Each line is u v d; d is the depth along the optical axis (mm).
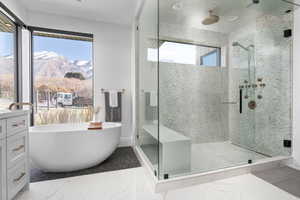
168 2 1990
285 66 2199
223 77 2842
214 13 2254
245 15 2381
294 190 1553
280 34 2250
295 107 2094
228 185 1647
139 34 2684
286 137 2178
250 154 2326
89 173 1933
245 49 2650
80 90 2891
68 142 1897
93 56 2885
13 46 2326
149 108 2207
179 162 1833
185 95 2549
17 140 1414
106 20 2891
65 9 2521
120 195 1496
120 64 3035
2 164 1227
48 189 1594
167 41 2283
